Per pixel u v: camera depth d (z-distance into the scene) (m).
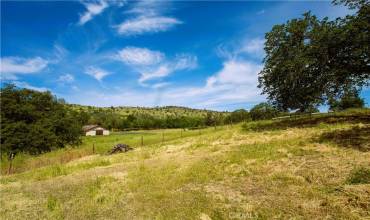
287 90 24.81
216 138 23.33
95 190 11.12
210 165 13.28
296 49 23.58
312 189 8.34
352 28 19.12
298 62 22.02
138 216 7.89
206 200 8.52
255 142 18.34
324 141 14.65
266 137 19.70
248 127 26.94
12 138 30.36
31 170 19.30
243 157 13.91
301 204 7.37
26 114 33.56
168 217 7.53
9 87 34.47
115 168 15.88
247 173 11.13
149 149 23.89
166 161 16.44
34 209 9.41
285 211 7.07
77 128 38.19
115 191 10.67
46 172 16.72
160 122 98.25
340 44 20.31
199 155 17.02
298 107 25.92
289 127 22.56
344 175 9.04
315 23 23.50
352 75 21.38
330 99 23.45
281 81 24.75
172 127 97.12
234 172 11.55
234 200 8.30
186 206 8.20
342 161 10.60
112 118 105.12
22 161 22.75
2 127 30.89
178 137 31.98
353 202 6.95
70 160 23.20
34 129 32.31
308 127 20.80
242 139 20.69
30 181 14.81
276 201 7.81
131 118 103.62
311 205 7.23
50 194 11.18
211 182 10.59
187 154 18.28
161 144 26.30
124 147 25.41
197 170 12.55
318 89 22.84
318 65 22.05
